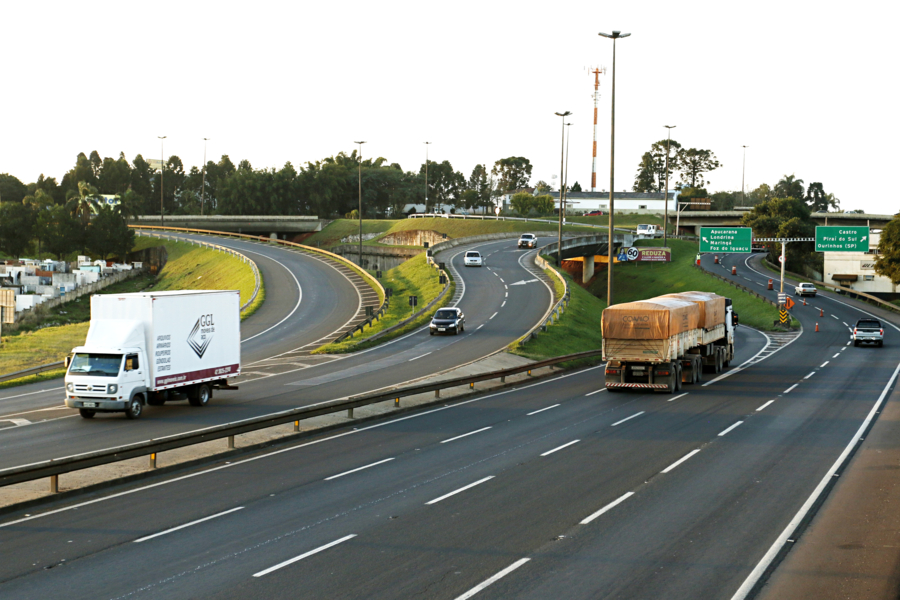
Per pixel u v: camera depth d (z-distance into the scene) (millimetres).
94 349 25219
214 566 11438
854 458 19188
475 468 18031
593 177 176000
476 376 30984
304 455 19688
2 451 20312
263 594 10328
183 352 27109
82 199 121562
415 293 69562
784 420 24828
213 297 28578
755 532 13156
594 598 10258
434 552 12086
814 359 45562
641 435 22141
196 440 18531
